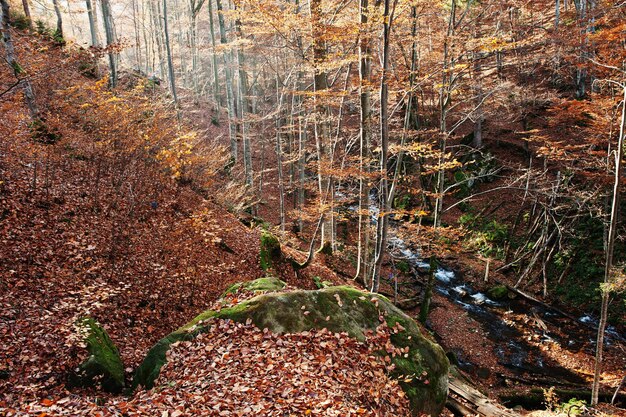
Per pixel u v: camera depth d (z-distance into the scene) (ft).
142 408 15.71
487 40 31.30
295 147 75.66
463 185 76.59
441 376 23.71
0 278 24.41
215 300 32.73
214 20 97.96
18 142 34.81
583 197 52.34
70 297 23.20
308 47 38.24
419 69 40.63
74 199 34.50
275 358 19.42
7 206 29.96
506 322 53.57
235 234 44.47
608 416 30.99
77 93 43.55
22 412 14.21
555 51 47.75
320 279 44.37
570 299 55.47
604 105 43.32
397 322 24.75
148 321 28.09
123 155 38.06
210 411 15.39
